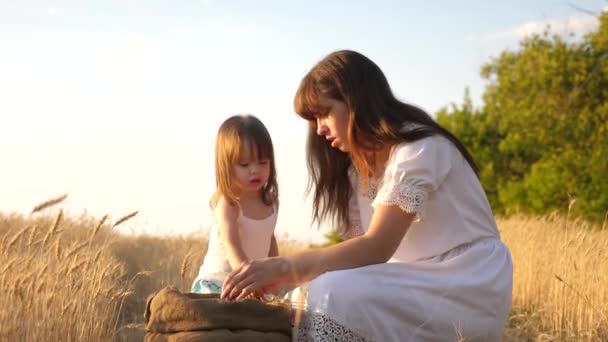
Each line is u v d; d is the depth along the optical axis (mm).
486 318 3412
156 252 9625
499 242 3654
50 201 4625
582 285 6422
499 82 28703
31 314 4328
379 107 3477
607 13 24281
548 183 22906
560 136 24578
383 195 3318
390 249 3301
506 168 27453
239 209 4312
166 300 3287
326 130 3648
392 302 3201
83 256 5070
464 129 28422
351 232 4004
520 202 24609
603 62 24469
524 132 26266
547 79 25359
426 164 3346
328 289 3180
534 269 7637
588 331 5488
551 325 6273
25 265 4473
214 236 4430
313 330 3156
